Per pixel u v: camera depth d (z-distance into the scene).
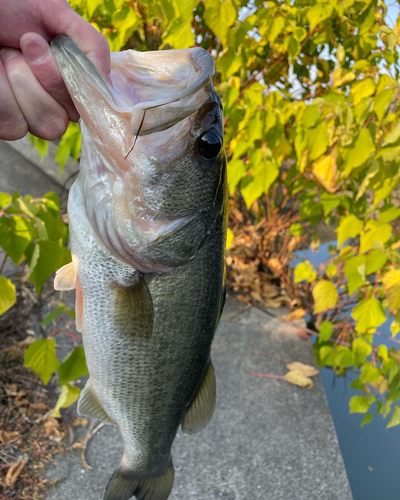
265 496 0.54
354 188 0.80
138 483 0.41
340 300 0.94
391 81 0.63
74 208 0.31
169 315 0.33
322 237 1.30
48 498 0.51
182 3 0.51
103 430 0.60
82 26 0.25
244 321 0.87
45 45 0.24
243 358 0.77
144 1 0.54
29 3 0.24
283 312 0.93
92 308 0.32
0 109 0.25
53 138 0.27
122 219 0.29
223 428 0.63
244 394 0.69
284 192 0.98
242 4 0.68
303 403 0.69
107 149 0.28
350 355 0.71
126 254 0.30
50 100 0.26
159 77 0.27
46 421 0.59
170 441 0.39
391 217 0.65
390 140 0.55
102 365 0.34
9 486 0.51
